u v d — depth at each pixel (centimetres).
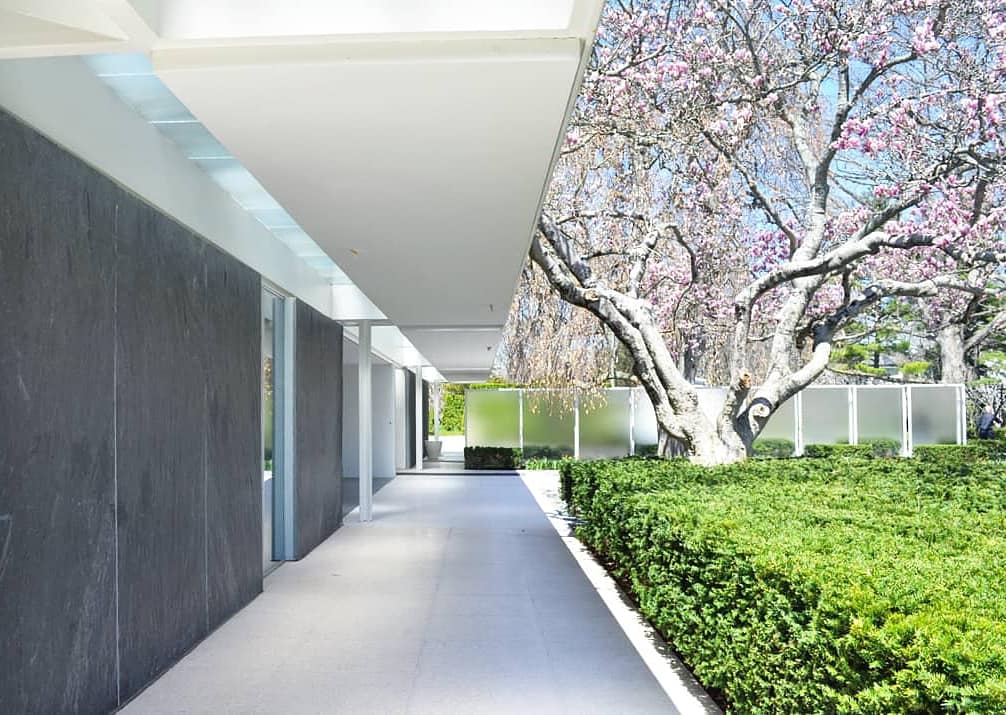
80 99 436
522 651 582
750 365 1669
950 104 1098
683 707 472
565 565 894
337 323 1176
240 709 475
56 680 403
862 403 2158
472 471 2162
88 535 437
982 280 1259
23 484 376
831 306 1698
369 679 525
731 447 1108
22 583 374
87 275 439
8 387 365
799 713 324
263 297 880
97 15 295
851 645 280
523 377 1644
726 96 1132
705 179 1243
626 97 1055
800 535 460
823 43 1049
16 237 372
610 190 1229
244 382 724
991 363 2484
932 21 1038
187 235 591
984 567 382
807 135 1237
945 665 239
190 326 594
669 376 1092
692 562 491
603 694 495
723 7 1089
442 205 529
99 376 452
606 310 1093
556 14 301
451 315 1102
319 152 424
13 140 371
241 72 325
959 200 1238
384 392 2072
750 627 383
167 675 534
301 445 955
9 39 309
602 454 2283
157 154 540
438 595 754
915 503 681
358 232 608
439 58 318
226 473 672
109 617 461
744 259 1443
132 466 493
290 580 823
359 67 321
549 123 382
